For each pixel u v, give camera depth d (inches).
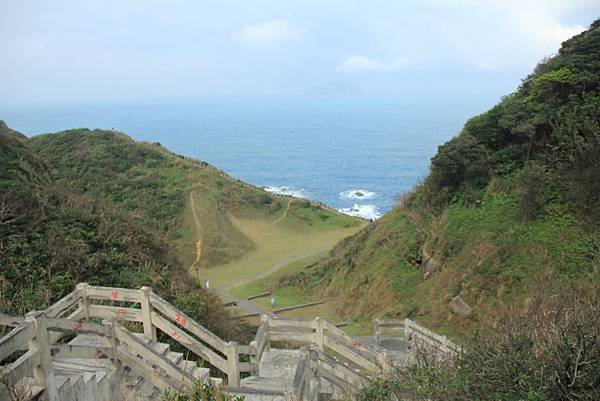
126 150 2285.9
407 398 278.5
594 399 209.2
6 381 229.0
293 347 623.5
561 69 928.3
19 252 574.2
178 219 1957.4
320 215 2239.2
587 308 279.7
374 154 6392.7
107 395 302.8
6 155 914.1
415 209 1121.4
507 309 617.3
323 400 395.5
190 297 624.1
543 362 221.0
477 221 890.7
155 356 312.8
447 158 986.7
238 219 2090.3
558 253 729.0
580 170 792.3
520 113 929.5
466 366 259.4
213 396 239.3
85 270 601.9
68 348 330.3
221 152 7007.9
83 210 747.4
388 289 986.7
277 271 1569.9
